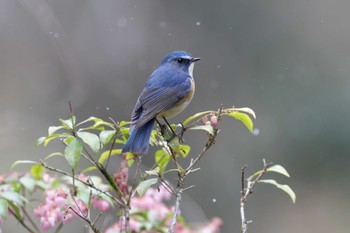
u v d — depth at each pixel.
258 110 16.39
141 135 6.04
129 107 16.48
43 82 15.71
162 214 7.16
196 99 17.02
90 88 16.42
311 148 15.48
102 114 16.28
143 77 16.94
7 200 6.39
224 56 17.27
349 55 17.17
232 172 15.91
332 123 15.38
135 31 17.19
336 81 16.31
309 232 15.70
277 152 15.76
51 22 14.19
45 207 6.21
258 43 17.33
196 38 17.42
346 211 15.72
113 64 16.81
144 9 17.44
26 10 16.33
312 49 17.27
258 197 15.98
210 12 17.52
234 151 16.06
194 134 16.27
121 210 5.92
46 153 13.21
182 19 17.53
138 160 6.06
